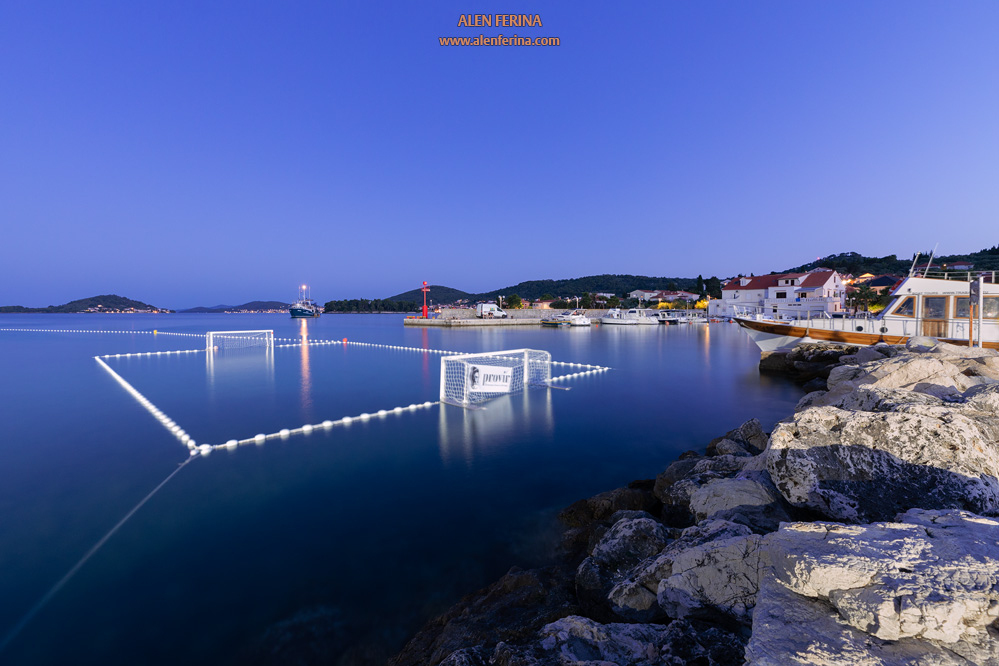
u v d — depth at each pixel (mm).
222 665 5031
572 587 5754
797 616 2852
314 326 102875
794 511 5270
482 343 51219
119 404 18750
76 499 9367
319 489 9852
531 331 75438
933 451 4887
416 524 8227
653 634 4180
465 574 6688
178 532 7945
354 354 39375
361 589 6340
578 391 21469
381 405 18328
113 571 6770
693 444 13125
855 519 4668
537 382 24062
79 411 17453
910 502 4629
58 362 33562
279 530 8031
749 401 19172
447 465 11312
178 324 114375
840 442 5203
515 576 6105
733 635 3824
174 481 10305
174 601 6086
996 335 18328
